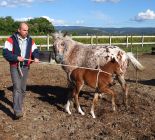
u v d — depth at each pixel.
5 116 4.42
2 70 8.30
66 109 4.62
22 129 4.02
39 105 4.93
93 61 4.79
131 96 5.43
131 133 3.94
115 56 4.79
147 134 3.93
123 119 4.37
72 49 4.87
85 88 5.92
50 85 6.33
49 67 8.85
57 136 3.85
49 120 4.32
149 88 6.10
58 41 4.87
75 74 4.51
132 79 7.41
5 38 13.22
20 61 4.07
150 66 10.04
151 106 4.98
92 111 4.47
